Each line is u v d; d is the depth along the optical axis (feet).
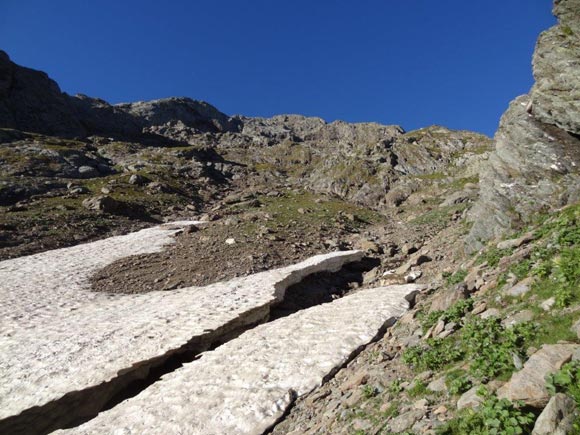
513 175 70.28
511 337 25.53
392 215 228.22
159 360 53.06
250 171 407.85
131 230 164.25
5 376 48.73
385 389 30.17
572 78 59.52
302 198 256.32
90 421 38.40
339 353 44.21
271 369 42.88
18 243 131.54
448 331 33.40
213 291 81.56
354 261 107.34
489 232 69.97
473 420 19.51
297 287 87.51
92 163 286.87
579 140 63.62
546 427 16.39
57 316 71.97
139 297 84.58
